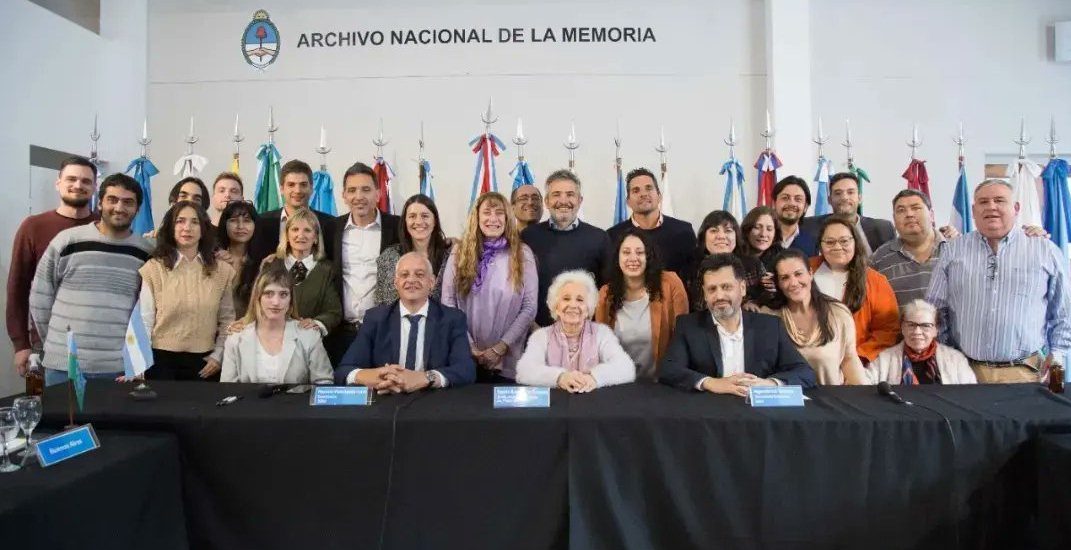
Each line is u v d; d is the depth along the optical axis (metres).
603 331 2.25
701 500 1.66
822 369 2.26
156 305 2.56
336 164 4.93
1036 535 1.63
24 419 1.48
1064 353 2.55
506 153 4.88
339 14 4.91
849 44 4.88
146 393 1.91
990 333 2.53
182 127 4.95
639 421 1.67
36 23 4.08
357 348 2.19
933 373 2.44
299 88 4.93
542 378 2.07
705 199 4.86
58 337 2.54
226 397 1.89
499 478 1.68
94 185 3.15
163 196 4.95
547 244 2.97
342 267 2.90
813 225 3.46
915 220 2.88
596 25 4.87
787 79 4.64
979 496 1.66
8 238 3.86
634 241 2.46
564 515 1.67
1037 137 4.80
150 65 4.94
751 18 4.82
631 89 4.86
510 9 4.88
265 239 3.15
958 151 4.74
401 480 1.69
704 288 2.14
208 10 4.93
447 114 4.90
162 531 1.61
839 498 1.65
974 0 4.81
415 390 2.01
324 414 1.72
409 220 2.72
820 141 4.27
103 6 4.75
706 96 4.85
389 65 4.91
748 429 1.65
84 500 1.34
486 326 2.63
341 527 1.69
